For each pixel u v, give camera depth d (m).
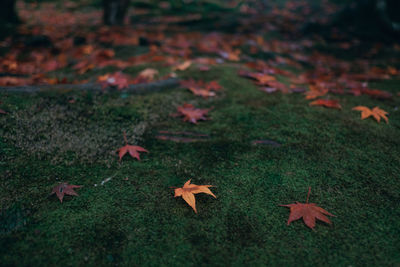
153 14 2.93
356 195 0.55
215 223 0.50
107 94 0.83
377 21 2.00
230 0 3.61
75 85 0.84
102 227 0.48
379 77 1.16
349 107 0.84
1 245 0.45
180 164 0.62
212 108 0.83
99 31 1.91
